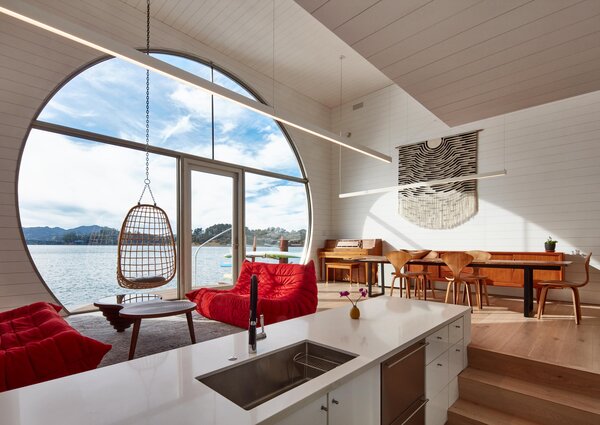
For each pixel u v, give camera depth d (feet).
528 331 11.52
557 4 8.30
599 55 10.48
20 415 3.34
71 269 22.80
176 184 19.02
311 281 14.05
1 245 13.19
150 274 16.01
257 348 5.48
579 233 17.49
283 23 18.39
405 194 24.26
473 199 21.08
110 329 13.05
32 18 7.01
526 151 19.35
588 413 7.20
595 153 17.24
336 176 28.58
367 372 5.04
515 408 8.11
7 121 13.51
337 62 22.29
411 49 10.30
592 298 17.02
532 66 11.16
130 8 17.02
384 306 9.14
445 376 8.01
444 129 22.75
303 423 3.83
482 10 8.59
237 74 22.04
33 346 6.91
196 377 4.32
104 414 3.37
